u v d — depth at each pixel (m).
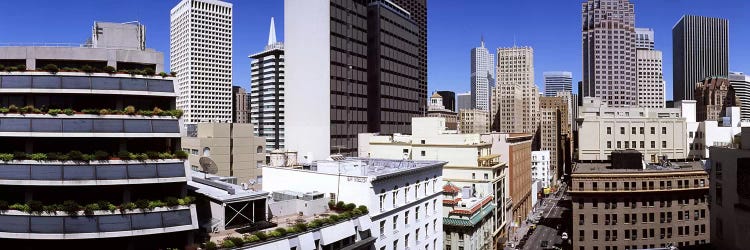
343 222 51.75
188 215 42.75
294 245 45.97
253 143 112.69
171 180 42.75
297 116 156.00
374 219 57.28
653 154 117.75
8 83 40.53
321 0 153.38
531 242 148.38
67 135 40.41
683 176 96.69
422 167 68.50
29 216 39.50
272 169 67.38
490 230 106.56
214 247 40.59
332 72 155.50
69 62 43.34
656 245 95.94
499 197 125.62
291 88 157.62
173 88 44.84
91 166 40.41
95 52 43.12
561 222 175.12
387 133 183.88
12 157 40.00
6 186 41.47
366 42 174.88
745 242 50.09
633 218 96.00
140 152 43.47
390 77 188.12
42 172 39.72
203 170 75.31
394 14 193.12
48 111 40.81
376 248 57.47
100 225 39.59
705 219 97.00
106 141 43.16
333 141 154.00
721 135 119.50
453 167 119.56
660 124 118.25
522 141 176.12
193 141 108.31
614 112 130.12
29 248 40.78
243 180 110.00
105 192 42.53
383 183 59.59
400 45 197.62
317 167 67.75
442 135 122.12
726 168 54.69
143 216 40.94
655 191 95.62
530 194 188.62
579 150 119.69
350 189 58.28
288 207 53.94
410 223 65.75
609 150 117.94
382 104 181.38
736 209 51.94
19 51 41.84
